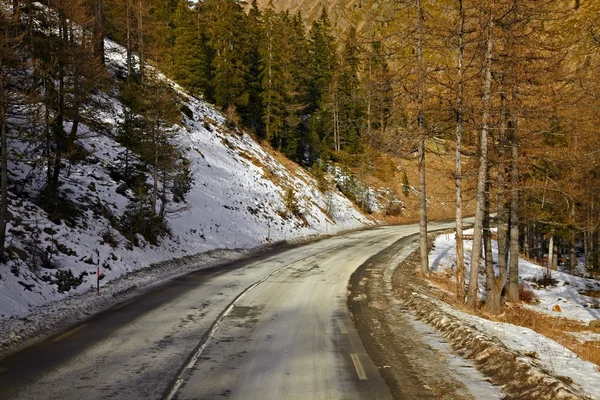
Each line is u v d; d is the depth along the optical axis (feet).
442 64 47.44
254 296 43.60
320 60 199.62
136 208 67.26
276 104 161.89
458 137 47.75
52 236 48.52
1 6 43.93
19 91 45.29
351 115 190.90
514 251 62.34
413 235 119.85
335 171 182.70
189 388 19.65
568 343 39.47
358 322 33.42
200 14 182.91
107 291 43.06
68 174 63.05
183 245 73.46
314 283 52.06
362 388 19.80
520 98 45.11
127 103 94.43
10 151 57.98
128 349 25.77
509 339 28.66
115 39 144.87
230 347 26.35
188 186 87.40
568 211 81.30
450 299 49.26
